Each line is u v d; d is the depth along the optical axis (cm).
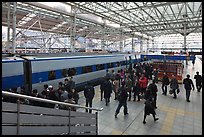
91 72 1534
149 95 938
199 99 1205
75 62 1338
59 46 3341
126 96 880
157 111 964
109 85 1040
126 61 2280
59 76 1180
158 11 2233
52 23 2195
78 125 506
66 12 1769
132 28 3453
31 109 329
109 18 2506
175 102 1136
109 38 4112
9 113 280
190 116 895
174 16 2539
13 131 287
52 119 388
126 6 2052
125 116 883
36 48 2855
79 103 1066
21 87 921
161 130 735
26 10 1547
